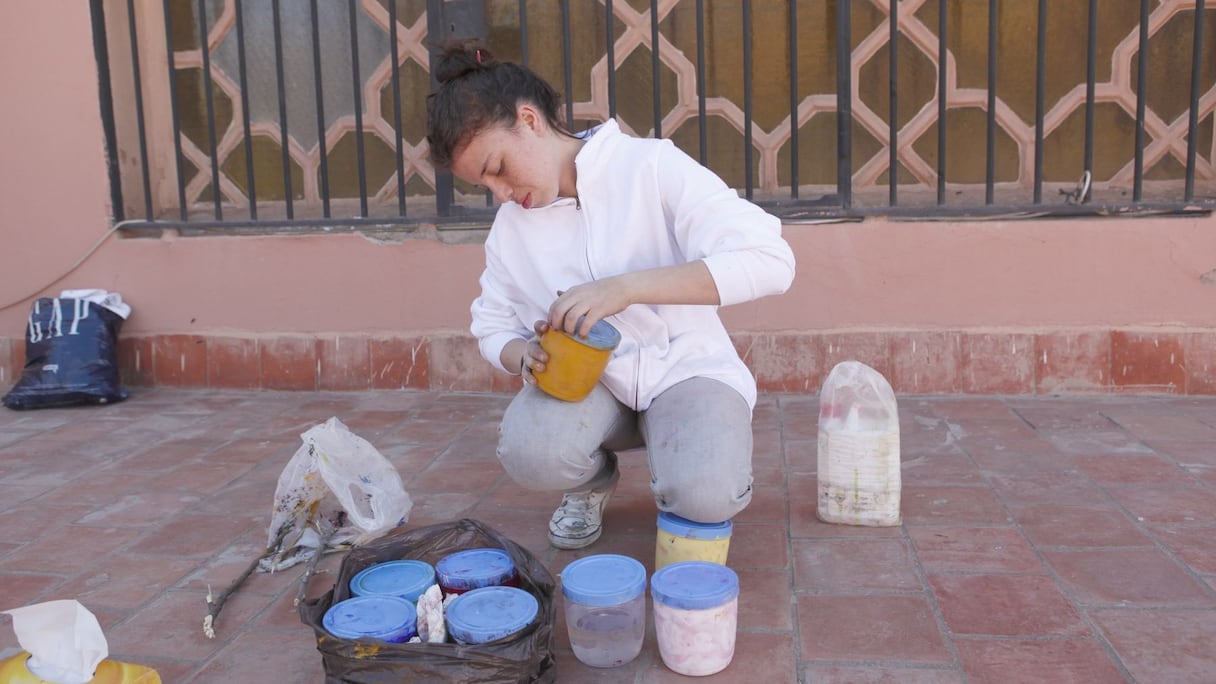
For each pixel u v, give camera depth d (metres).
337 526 2.53
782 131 4.14
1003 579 2.18
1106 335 3.62
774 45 4.09
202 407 3.97
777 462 3.07
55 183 4.21
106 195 4.19
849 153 3.68
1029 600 2.08
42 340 4.04
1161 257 3.54
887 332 3.74
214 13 4.43
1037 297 3.64
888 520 2.50
